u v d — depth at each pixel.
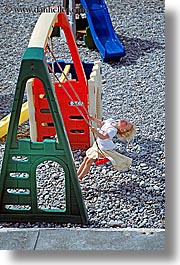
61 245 6.52
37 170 8.19
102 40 12.87
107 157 7.67
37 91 8.54
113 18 15.14
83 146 8.77
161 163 8.35
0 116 9.94
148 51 12.91
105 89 10.95
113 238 6.61
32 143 6.70
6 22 14.80
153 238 6.61
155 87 11.00
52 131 8.78
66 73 9.33
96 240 6.58
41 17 7.47
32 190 6.93
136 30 14.23
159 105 10.23
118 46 12.66
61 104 8.52
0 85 11.24
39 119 8.72
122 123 7.73
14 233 6.72
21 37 13.80
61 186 7.80
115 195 7.59
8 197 6.99
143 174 8.07
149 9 15.75
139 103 10.34
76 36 13.64
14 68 12.06
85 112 8.58
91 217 7.14
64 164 6.74
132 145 8.88
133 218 7.12
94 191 7.68
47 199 7.51
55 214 7.01
